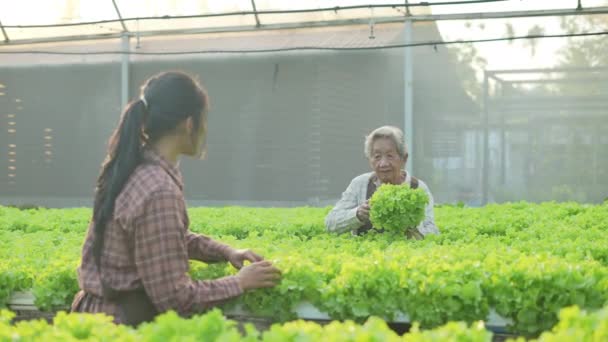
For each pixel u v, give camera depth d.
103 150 22.88
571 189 19.56
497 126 20.00
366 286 4.68
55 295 5.22
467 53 20.16
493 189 19.98
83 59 22.95
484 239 7.60
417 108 20.44
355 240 7.58
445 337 3.10
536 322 4.54
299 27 21.36
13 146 23.53
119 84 22.75
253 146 21.95
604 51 19.36
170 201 4.41
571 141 19.55
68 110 23.11
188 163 22.38
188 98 4.58
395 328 4.96
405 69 20.52
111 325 3.58
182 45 22.41
